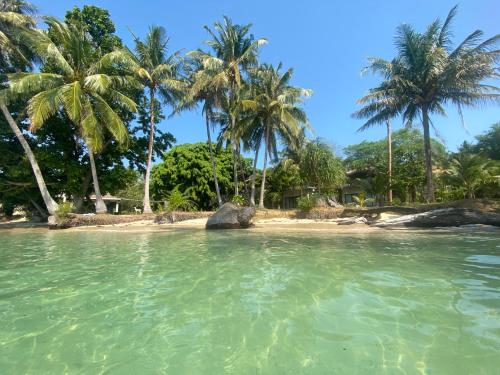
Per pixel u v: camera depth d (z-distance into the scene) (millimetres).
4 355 2980
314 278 5512
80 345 3164
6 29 22094
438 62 19812
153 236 14250
